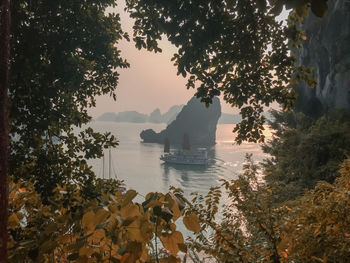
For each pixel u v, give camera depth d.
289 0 1.26
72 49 5.54
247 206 3.70
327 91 31.92
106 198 1.58
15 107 4.85
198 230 1.54
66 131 6.07
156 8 5.93
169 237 1.51
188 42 5.57
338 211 2.86
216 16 5.15
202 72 5.89
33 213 2.36
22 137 5.26
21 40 4.95
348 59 29.52
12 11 4.95
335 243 2.83
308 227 3.07
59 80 5.43
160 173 122.88
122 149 196.75
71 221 1.68
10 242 1.77
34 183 5.02
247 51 5.39
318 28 33.88
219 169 131.25
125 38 6.33
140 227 1.33
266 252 3.53
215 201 4.04
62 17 5.65
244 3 4.97
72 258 1.40
